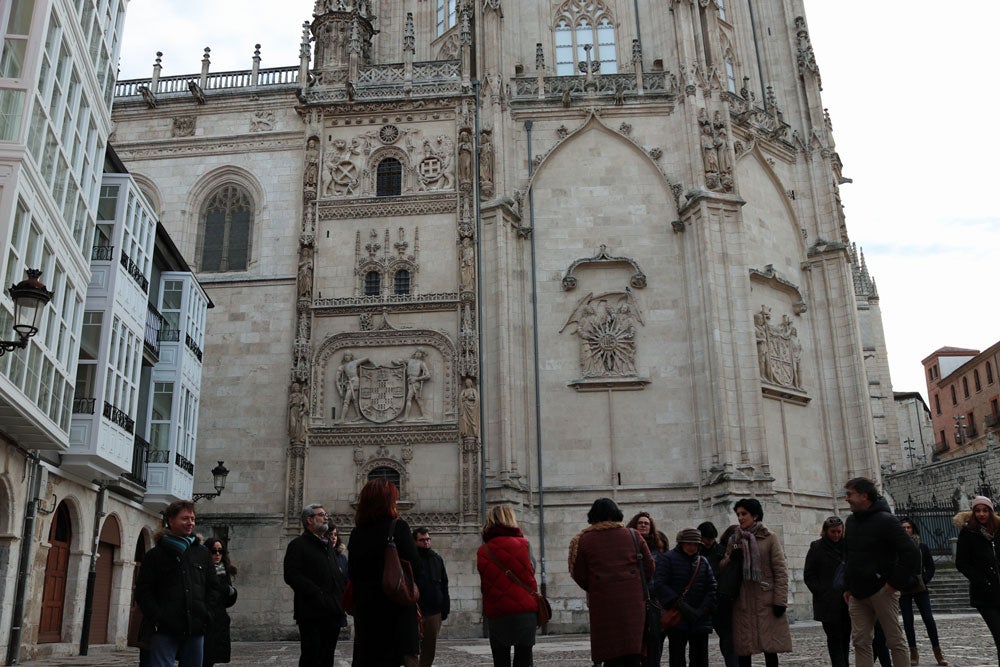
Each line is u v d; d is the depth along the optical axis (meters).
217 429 39.22
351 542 9.34
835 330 43.66
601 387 39.12
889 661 14.11
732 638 12.01
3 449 21.30
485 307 39.59
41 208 20.86
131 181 28.38
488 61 42.94
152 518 33.09
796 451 40.78
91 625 27.67
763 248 43.09
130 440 28.27
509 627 10.70
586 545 10.83
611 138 42.72
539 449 38.09
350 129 43.03
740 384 37.94
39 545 23.52
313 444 38.38
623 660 10.34
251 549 37.25
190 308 34.56
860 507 11.26
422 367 38.81
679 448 38.25
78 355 24.64
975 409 90.44
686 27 43.06
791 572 37.97
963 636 21.98
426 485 37.38
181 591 10.82
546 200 41.84
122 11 28.09
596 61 44.75
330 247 41.16
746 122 43.97
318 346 39.62
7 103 19.42
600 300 40.50
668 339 39.69
